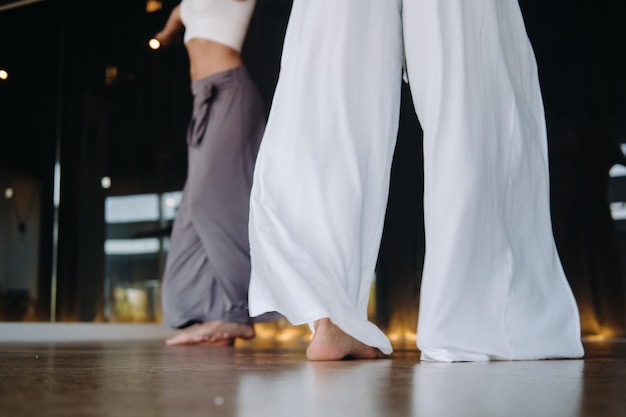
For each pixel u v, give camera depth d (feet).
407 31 3.31
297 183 3.10
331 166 3.13
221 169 7.68
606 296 9.37
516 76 3.44
